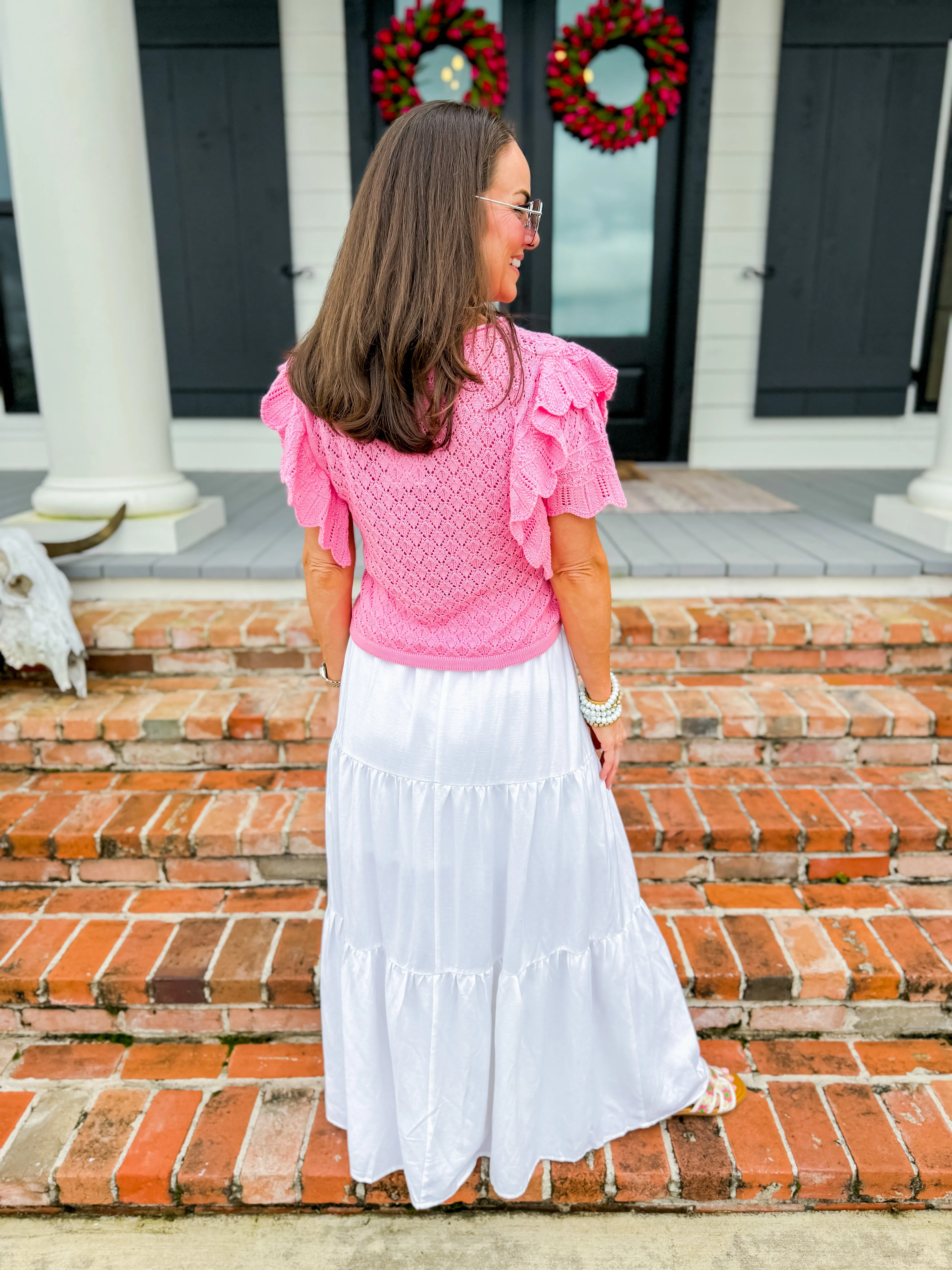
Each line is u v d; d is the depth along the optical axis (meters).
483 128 0.98
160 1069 1.79
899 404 5.10
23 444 5.35
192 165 4.69
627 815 2.20
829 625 2.67
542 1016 1.37
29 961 1.88
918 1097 1.70
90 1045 1.86
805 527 3.52
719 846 2.13
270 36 4.45
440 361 0.97
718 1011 1.85
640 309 5.09
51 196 2.82
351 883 1.34
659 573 2.93
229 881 2.16
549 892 1.31
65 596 2.60
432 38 4.48
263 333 4.98
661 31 4.44
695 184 4.75
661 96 4.54
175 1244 1.54
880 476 4.93
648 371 5.19
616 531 3.46
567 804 1.28
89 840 2.12
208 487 4.63
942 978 1.82
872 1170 1.54
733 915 2.02
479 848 1.25
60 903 2.09
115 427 3.07
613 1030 1.46
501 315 1.03
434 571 1.13
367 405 0.99
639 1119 1.56
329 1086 1.57
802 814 2.20
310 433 1.11
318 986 1.81
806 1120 1.64
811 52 4.48
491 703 1.20
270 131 4.62
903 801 2.27
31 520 3.12
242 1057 1.82
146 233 3.04
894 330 4.96
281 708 2.47
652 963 1.51
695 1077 1.59
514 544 1.13
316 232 4.86
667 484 4.59
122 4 2.81
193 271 4.87
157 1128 1.64
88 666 2.73
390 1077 1.45
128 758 2.45
